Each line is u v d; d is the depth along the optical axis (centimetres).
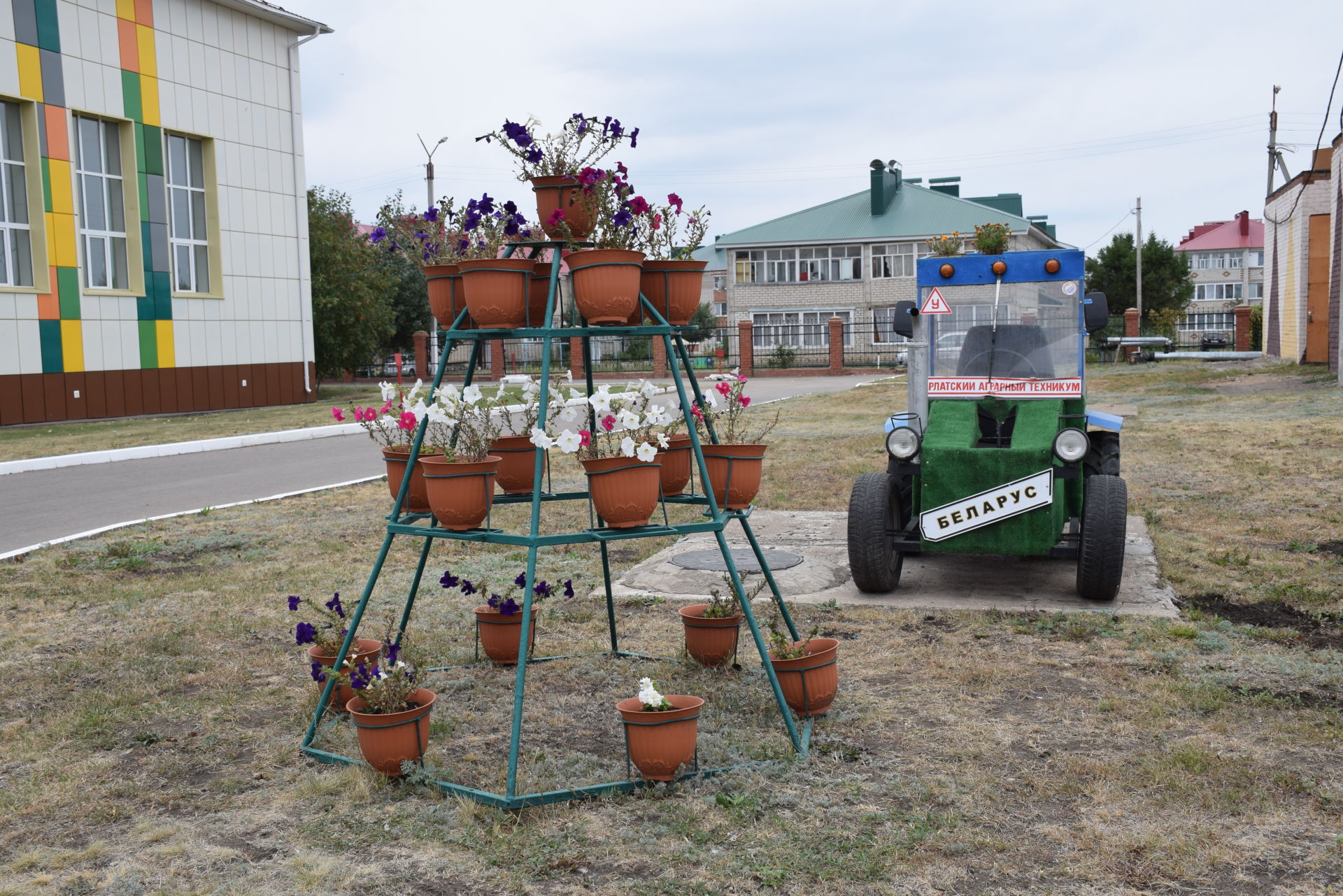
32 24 2170
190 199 2594
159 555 852
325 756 416
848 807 362
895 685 498
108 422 2286
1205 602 643
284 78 2809
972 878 312
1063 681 497
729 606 527
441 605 674
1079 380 683
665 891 307
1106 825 346
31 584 743
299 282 2878
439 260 447
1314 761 394
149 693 504
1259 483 1041
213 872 327
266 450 1700
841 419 1966
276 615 654
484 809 364
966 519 639
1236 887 305
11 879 324
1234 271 8825
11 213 2194
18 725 464
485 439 448
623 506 401
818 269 4850
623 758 414
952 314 708
